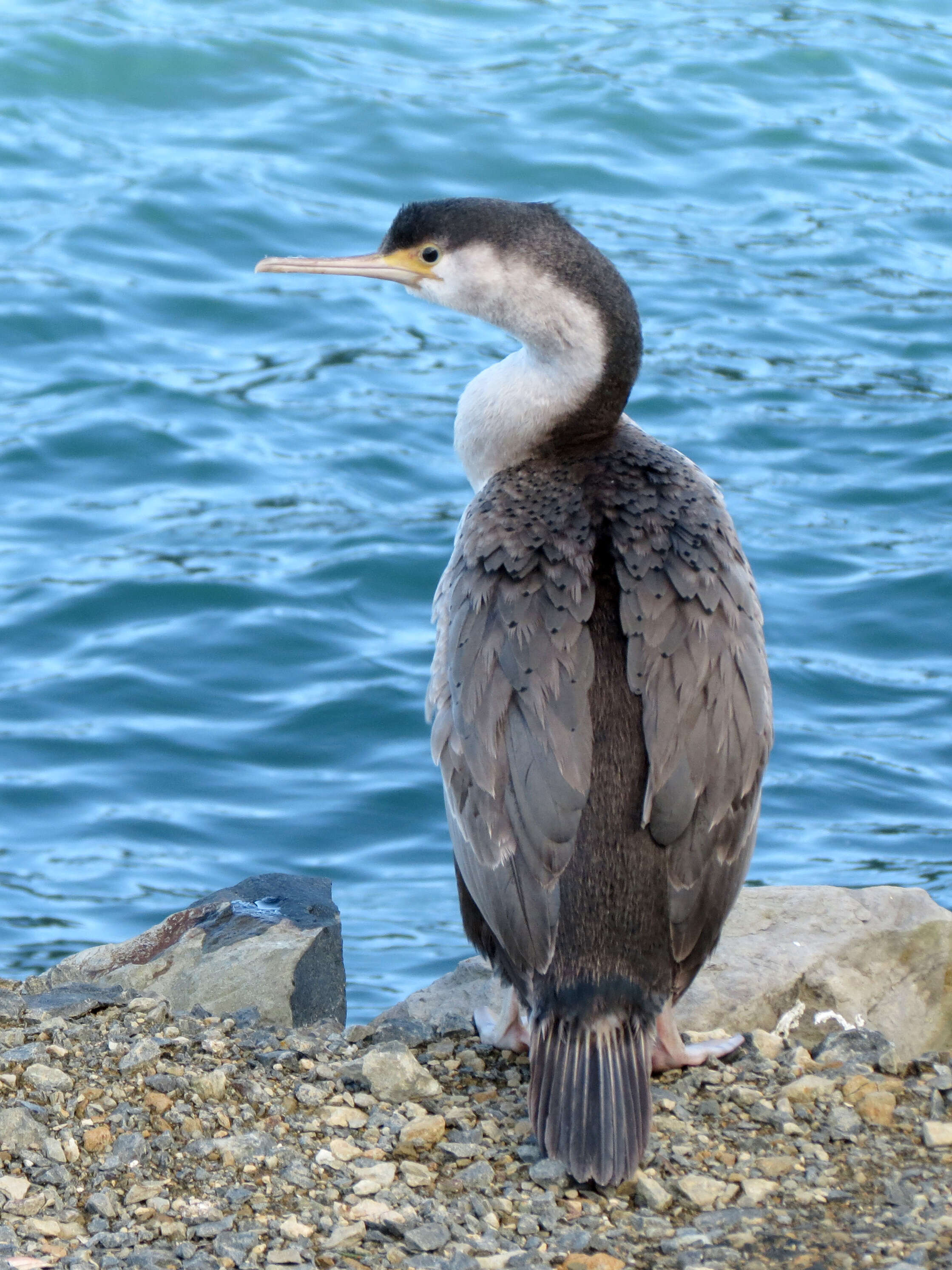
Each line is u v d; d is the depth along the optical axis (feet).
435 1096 22.66
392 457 64.23
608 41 103.76
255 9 105.60
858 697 48.60
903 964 27.02
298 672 50.29
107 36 98.07
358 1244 19.25
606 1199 20.26
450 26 106.73
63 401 66.80
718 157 89.61
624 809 21.04
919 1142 21.18
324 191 84.17
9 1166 20.51
